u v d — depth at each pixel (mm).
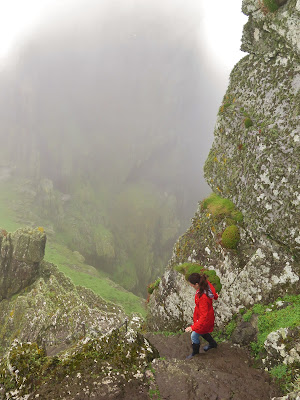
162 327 12648
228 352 8102
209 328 7457
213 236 11141
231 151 11711
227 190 11648
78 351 6562
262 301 8867
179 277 12023
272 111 10141
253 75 11492
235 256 10078
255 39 11516
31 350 6445
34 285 37719
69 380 5922
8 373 5996
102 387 5793
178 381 6043
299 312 7422
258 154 10109
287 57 10133
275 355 6742
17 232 38250
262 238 9500
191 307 11180
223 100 12867
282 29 9781
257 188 9945
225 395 5719
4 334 28156
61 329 23141
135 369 6273
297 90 9531
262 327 7969
